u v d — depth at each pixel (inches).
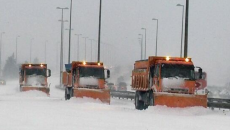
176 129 1539.1
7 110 2123.5
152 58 2556.6
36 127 1466.5
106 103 2913.4
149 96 2556.6
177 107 2262.6
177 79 2431.1
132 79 2878.9
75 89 2972.4
